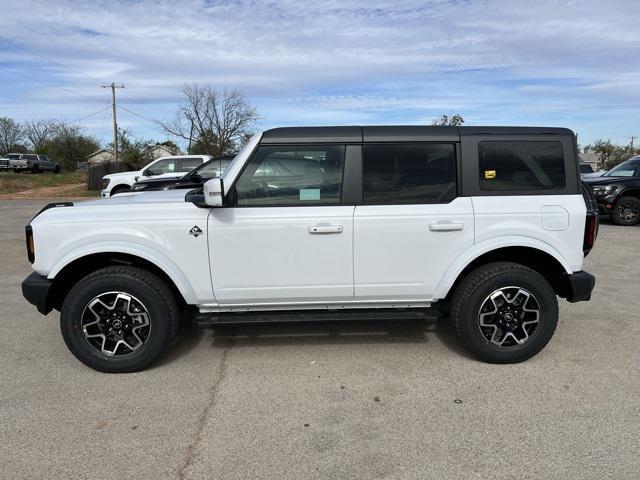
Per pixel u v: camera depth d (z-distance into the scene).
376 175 3.86
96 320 3.82
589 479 2.60
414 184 3.88
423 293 3.94
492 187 3.90
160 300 3.79
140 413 3.30
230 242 3.79
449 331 4.72
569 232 3.90
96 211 3.83
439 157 3.89
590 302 5.64
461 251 3.88
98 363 3.83
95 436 3.03
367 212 3.82
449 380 3.73
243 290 3.86
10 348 4.42
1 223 13.68
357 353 4.24
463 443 2.92
